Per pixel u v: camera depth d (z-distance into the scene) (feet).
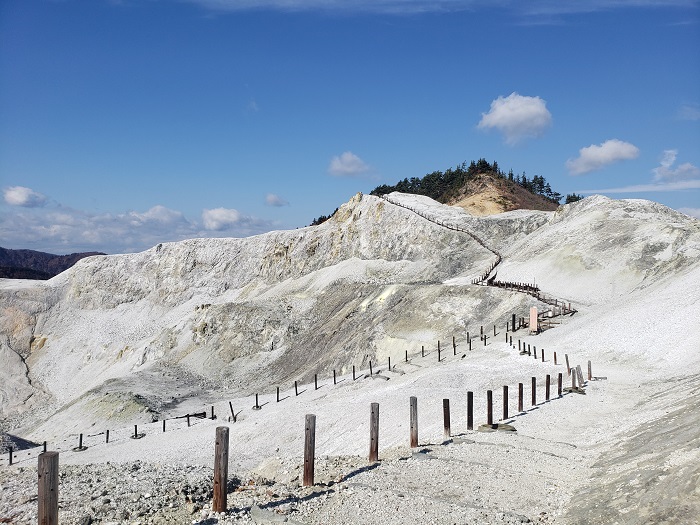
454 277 218.38
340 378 150.71
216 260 328.90
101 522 33.81
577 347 117.70
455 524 33.47
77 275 330.75
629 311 128.16
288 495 38.55
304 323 220.43
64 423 166.20
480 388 92.94
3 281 334.44
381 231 275.18
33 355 281.13
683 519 29.35
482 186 472.03
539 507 37.27
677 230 183.93
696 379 73.61
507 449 52.70
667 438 45.21
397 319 174.91
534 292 168.14
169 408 164.04
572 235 209.77
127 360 251.39
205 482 42.75
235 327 224.53
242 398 160.45
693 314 110.93
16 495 45.11
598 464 46.19
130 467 59.77
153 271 331.98
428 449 52.95
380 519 34.17
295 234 314.35
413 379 108.27
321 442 81.25
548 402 77.77
